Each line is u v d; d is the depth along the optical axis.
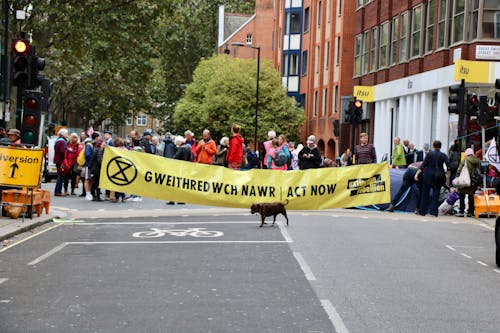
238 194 22.81
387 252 14.41
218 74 71.88
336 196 23.42
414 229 18.95
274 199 23.02
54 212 21.30
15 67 19.55
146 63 46.59
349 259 13.31
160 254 13.68
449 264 13.21
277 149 26.95
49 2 42.97
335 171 23.41
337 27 62.16
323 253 13.95
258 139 70.56
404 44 43.50
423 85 39.38
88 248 14.51
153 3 43.66
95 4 43.09
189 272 11.71
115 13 42.53
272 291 10.24
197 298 9.73
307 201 23.22
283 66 77.50
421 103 40.22
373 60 50.16
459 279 11.65
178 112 78.06
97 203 26.23
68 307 9.16
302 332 8.01
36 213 20.12
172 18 45.28
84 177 29.30
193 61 105.50
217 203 22.77
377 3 48.75
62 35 43.41
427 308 9.41
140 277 11.26
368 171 23.56
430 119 39.62
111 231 17.44
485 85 33.50
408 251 14.69
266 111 70.38
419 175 23.84
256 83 70.00
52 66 56.34
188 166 22.67
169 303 9.41
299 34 76.38
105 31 43.03
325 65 66.31
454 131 34.88
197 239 15.91
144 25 44.19
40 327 8.16
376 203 23.59
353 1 59.56
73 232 17.23
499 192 14.22
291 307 9.25
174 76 104.62
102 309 9.05
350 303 9.57
